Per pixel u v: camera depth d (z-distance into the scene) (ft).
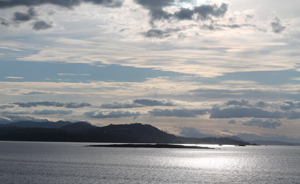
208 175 284.82
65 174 270.46
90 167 334.85
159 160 467.93
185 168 349.00
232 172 317.22
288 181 256.11
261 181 253.85
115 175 269.03
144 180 245.04
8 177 250.37
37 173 275.59
